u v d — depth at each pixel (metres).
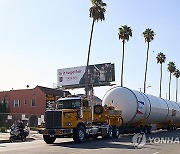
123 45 61.66
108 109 28.72
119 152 17.09
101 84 68.50
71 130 22.73
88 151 17.45
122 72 60.94
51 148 19.28
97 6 47.47
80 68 72.00
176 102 49.94
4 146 21.23
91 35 47.44
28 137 30.66
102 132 27.09
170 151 17.81
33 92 60.72
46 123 23.09
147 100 35.50
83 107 24.16
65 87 73.56
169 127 46.38
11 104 61.97
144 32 70.88
